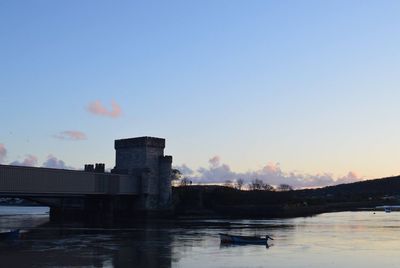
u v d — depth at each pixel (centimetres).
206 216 19812
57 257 6731
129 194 18400
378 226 13262
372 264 6250
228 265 6131
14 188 13712
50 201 18488
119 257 6762
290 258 6762
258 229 12075
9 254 7025
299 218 18225
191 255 7025
